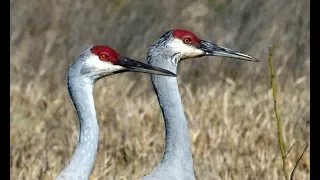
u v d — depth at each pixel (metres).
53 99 17.61
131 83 18.72
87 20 23.14
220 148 15.31
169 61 11.61
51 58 22.06
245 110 16.77
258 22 22.56
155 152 15.24
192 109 16.81
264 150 15.28
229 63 21.14
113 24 23.23
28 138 15.87
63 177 10.39
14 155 15.23
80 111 10.61
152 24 23.22
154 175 11.25
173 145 11.39
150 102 17.66
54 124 16.44
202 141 15.41
